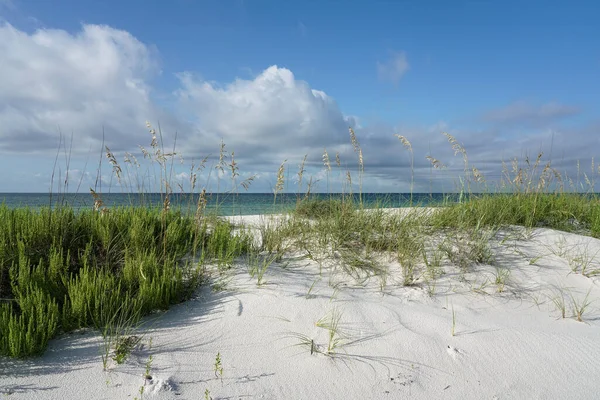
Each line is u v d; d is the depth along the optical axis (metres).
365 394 2.98
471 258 5.40
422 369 3.28
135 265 4.28
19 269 3.95
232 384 2.97
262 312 3.94
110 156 5.33
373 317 3.97
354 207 6.51
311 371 3.17
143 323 3.73
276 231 6.09
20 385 2.83
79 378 2.93
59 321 3.55
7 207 5.60
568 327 4.19
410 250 5.33
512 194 7.95
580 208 7.78
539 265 5.45
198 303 4.14
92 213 5.43
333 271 5.02
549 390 3.16
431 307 4.33
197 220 5.51
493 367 3.39
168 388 2.87
